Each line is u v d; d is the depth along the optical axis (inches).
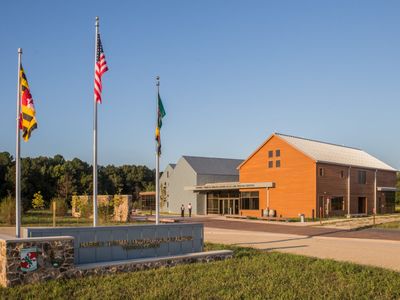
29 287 434.9
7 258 438.0
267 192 1889.8
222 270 540.7
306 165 1749.5
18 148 545.6
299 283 475.2
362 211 1991.9
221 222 1544.0
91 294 421.4
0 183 2583.7
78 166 3572.8
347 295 428.5
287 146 1828.2
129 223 1416.1
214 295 423.5
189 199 2377.0
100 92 654.5
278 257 641.6
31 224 1300.4
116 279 482.9
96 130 649.0
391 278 500.4
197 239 657.6
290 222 1517.0
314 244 850.1
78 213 1686.8
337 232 1130.7
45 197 2738.7
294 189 1785.2
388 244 856.3
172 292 433.1
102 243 551.5
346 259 649.0
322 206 1731.1
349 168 1891.0
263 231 1162.0
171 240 625.9
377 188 2075.5
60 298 407.8
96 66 660.7
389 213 2167.8
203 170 2383.1
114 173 4023.1
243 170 2020.2
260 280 487.8
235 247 754.2
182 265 571.8
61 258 474.0
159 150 769.6
